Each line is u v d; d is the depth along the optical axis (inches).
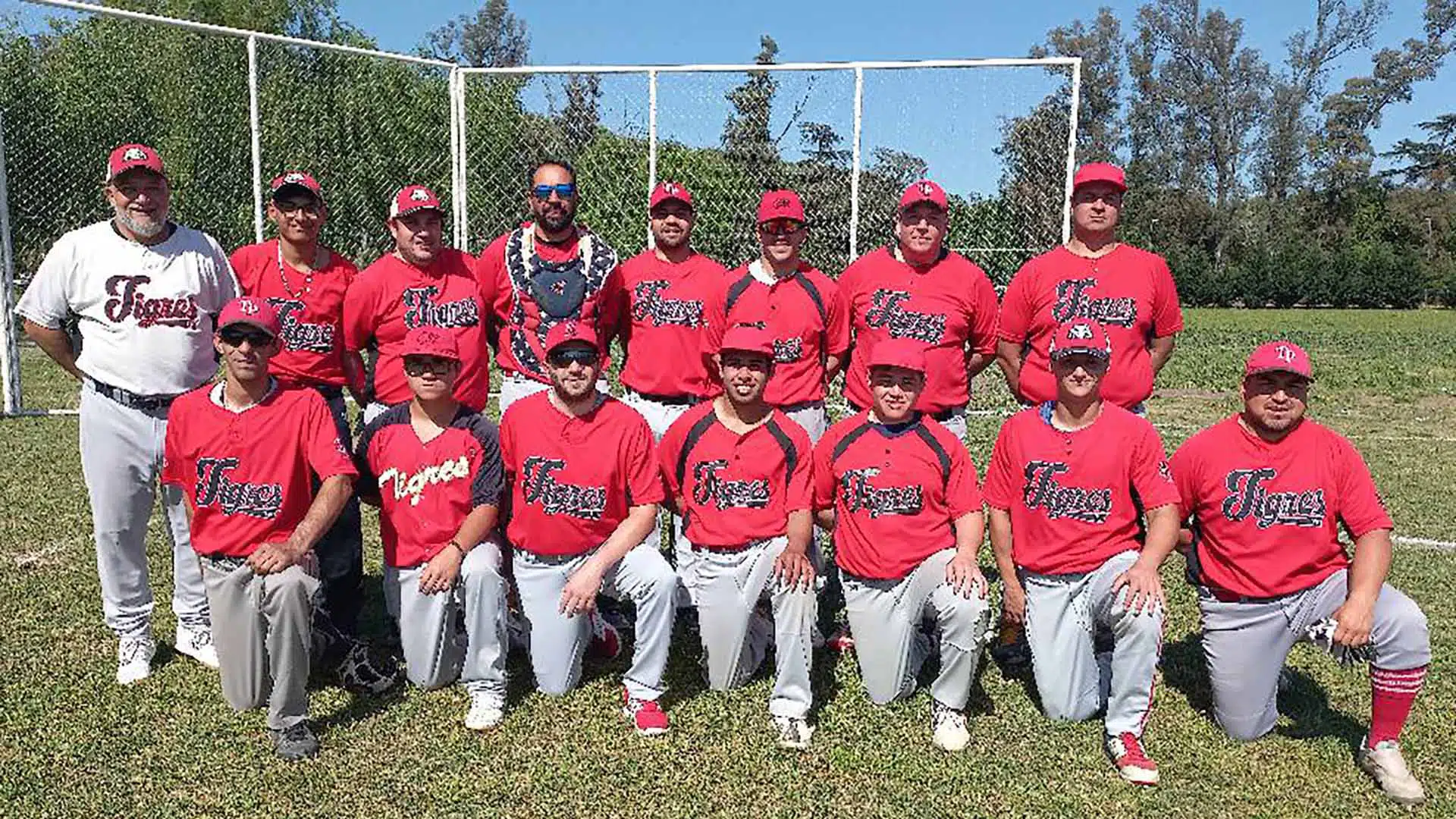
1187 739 157.4
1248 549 151.7
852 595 164.4
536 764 145.6
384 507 163.8
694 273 205.8
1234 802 139.7
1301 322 1244.5
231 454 150.2
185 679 169.5
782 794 139.2
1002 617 183.8
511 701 165.6
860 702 167.3
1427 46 2319.1
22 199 523.2
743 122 400.2
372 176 448.1
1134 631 146.8
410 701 165.2
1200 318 1315.2
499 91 420.2
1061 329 157.8
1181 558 243.3
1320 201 2150.6
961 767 146.6
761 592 165.9
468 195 428.8
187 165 465.7
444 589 156.4
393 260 187.2
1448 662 180.9
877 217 401.4
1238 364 643.5
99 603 199.8
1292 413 148.9
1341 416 451.5
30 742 148.7
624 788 140.0
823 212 404.5
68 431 355.6
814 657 186.7
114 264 162.6
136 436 165.8
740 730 157.2
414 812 133.7
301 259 185.2
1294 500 149.6
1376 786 143.9
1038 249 390.9
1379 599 144.8
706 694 169.9
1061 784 143.1
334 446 154.2
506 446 166.6
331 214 446.9
